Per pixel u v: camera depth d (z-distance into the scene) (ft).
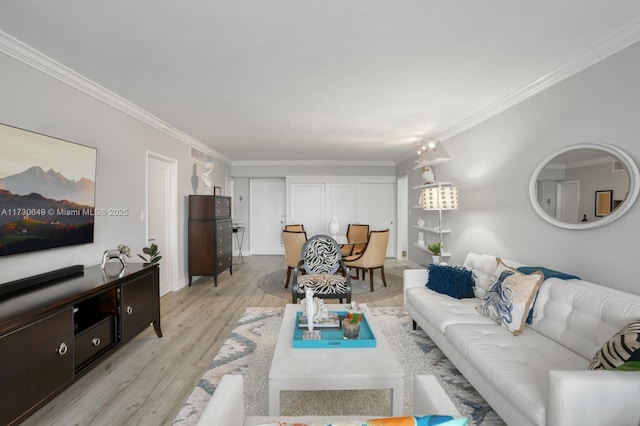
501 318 6.70
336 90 9.27
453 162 13.74
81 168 8.19
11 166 6.30
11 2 5.16
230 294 13.69
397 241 23.67
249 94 9.57
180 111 11.28
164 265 13.56
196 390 6.49
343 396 6.36
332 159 22.98
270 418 3.84
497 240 10.56
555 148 8.05
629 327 4.29
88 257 8.71
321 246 12.68
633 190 6.07
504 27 6.02
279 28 6.04
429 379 3.87
